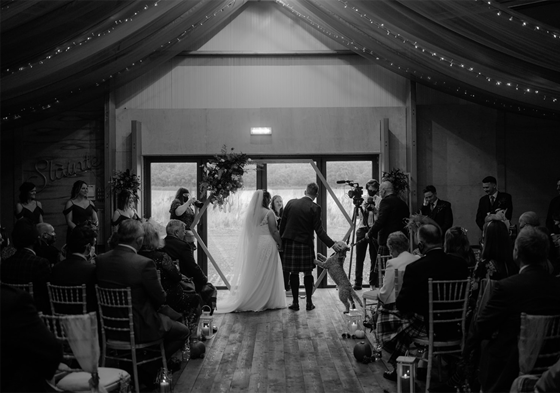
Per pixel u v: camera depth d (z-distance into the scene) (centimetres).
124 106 1020
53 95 812
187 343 577
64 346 395
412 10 664
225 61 1029
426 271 434
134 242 458
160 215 1034
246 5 1025
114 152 1006
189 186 1034
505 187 1018
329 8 825
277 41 1027
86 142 1016
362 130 1023
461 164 1025
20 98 758
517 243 335
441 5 604
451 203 1024
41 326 267
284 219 828
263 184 1023
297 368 538
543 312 320
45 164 1012
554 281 326
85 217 856
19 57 603
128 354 468
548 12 689
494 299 328
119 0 604
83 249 462
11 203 1009
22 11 511
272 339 650
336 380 501
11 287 266
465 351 345
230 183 905
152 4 664
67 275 451
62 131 1016
